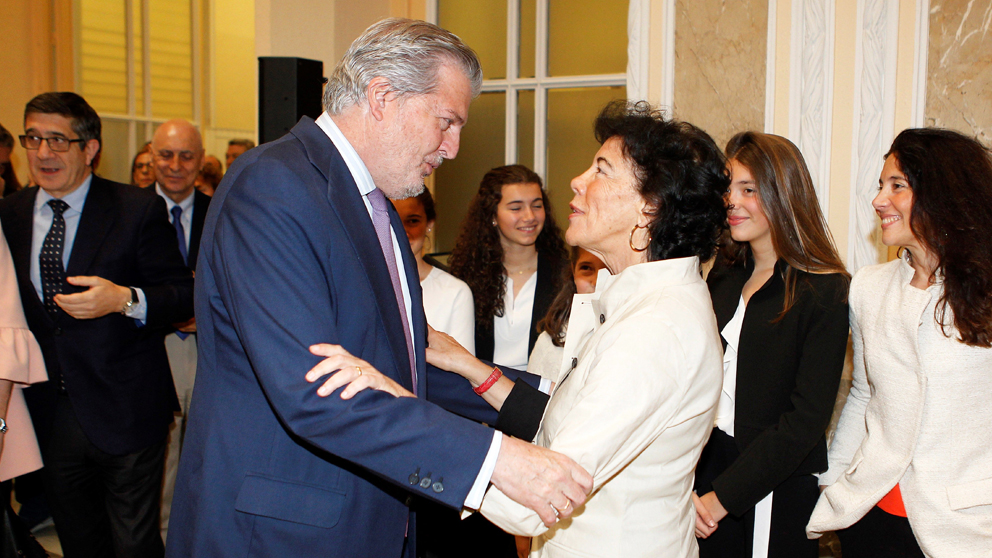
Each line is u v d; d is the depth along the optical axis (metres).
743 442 1.92
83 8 5.71
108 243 2.39
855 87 2.92
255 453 1.26
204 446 1.30
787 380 1.89
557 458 1.11
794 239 1.93
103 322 2.34
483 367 1.72
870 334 1.74
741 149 2.04
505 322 2.64
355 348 1.30
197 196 3.40
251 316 1.18
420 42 1.35
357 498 1.29
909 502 1.61
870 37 2.87
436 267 2.61
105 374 2.34
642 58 3.40
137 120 6.19
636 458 1.22
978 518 1.55
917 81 2.81
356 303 1.29
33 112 2.31
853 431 1.87
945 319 1.60
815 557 1.90
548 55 4.09
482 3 4.24
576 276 2.24
